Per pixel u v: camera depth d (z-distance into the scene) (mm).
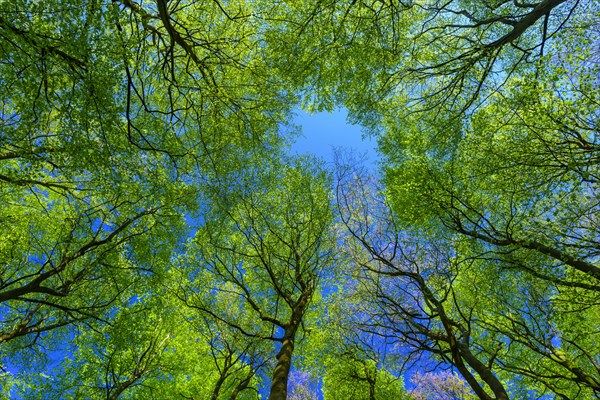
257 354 13461
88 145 6422
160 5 7398
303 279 12242
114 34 6172
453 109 11734
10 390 13203
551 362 10672
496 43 9148
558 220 7926
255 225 12195
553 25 9656
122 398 14844
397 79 11727
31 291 9031
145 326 13203
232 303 14547
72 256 10445
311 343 14594
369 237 12750
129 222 11398
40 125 6758
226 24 11203
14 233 11844
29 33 5305
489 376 8562
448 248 11688
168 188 10758
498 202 10242
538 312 9680
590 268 7906
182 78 11289
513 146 8695
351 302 13359
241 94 11688
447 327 9852
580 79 7512
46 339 13180
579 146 7898
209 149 11500
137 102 11125
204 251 12758
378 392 16109
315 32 9828
